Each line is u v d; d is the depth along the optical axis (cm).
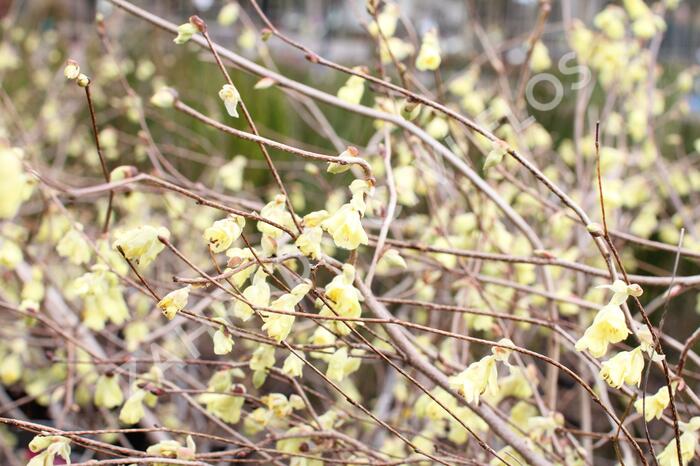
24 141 292
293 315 111
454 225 229
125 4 163
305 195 347
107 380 157
